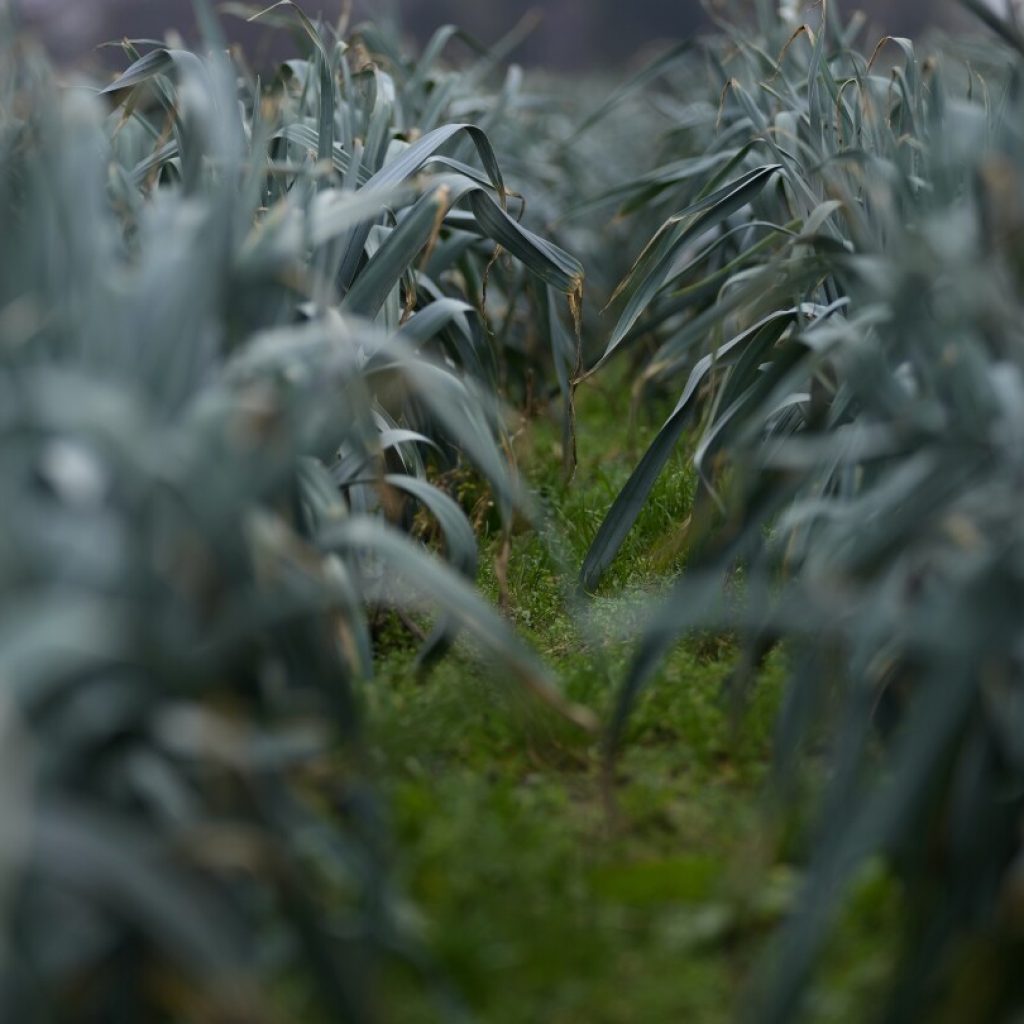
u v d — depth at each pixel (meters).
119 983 1.80
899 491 1.96
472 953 1.95
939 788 1.90
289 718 1.92
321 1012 1.90
